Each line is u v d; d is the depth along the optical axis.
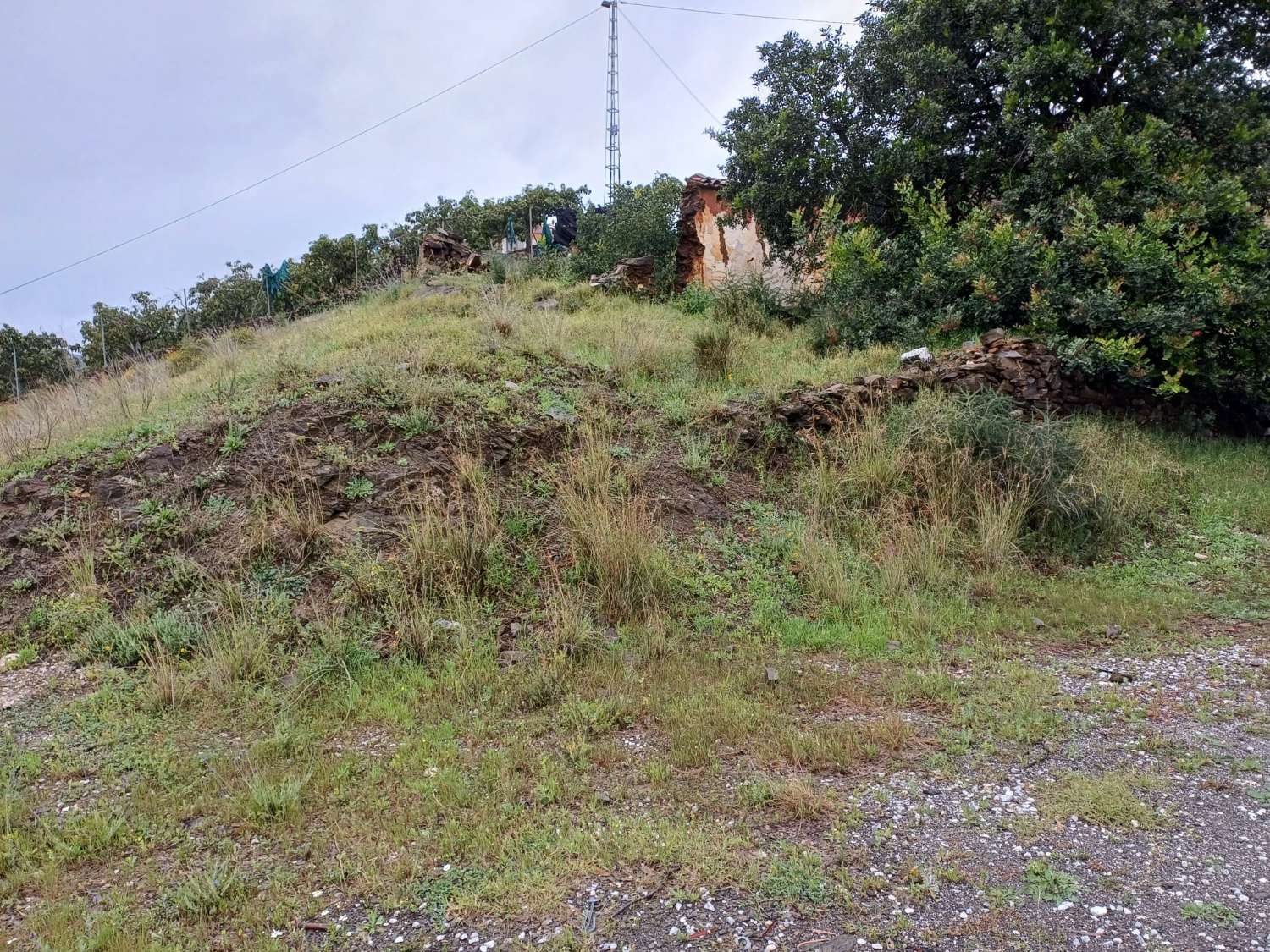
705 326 11.66
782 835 3.25
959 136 11.93
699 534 6.53
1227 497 7.94
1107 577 6.47
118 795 3.65
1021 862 3.04
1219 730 4.06
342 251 26.86
